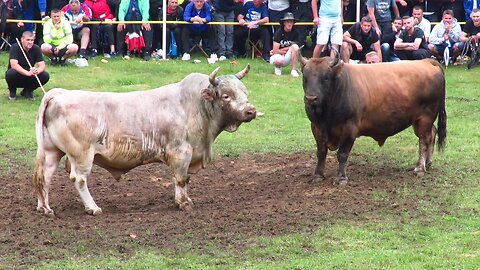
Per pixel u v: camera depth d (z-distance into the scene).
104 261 12.87
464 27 28.89
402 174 18.00
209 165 19.20
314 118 16.94
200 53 30.00
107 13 29.00
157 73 27.27
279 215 15.12
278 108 24.25
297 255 13.29
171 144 15.40
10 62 24.06
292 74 27.55
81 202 16.19
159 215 15.14
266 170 18.83
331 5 26.64
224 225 14.55
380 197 16.20
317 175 17.50
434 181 17.38
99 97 15.17
